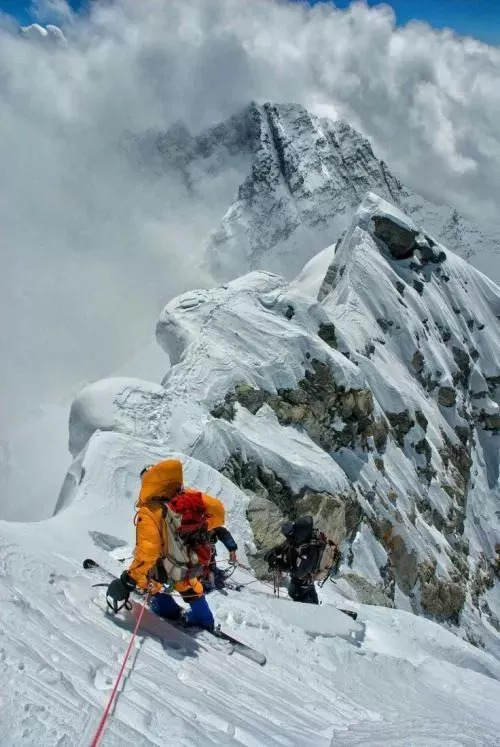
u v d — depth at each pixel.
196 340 23.16
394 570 24.47
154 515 5.79
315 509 19.72
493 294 47.25
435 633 11.98
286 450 21.09
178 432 18.81
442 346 40.72
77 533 9.64
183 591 6.09
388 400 31.16
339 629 9.17
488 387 43.78
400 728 5.35
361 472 24.62
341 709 5.96
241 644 6.47
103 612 5.94
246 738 4.16
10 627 4.61
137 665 4.88
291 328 24.92
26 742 3.18
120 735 3.50
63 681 3.96
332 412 24.48
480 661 11.72
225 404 21.06
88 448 14.02
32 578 6.11
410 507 27.81
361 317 36.06
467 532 36.28
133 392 19.28
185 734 3.83
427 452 32.44
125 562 8.93
